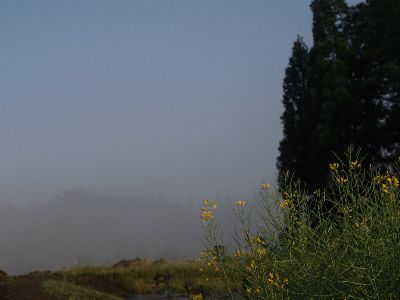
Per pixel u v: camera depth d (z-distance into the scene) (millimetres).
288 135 41812
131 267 26062
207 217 5703
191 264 25109
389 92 34250
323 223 5395
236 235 5590
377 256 4586
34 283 19078
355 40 36688
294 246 5262
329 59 36812
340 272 4836
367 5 36438
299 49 43938
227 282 5531
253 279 5297
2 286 18391
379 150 32969
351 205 5387
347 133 33719
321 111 34688
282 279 5305
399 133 33031
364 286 4551
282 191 5699
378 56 34438
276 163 41062
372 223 4969
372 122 33125
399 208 5125
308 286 4918
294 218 5469
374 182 5410
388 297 4539
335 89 34219
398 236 4801
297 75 43406
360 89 34500
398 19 33562
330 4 38188
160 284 22656
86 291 19578
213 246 5648
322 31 38188
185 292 21219
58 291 18531
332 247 5020
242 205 5645
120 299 19688
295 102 42906
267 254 5438
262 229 5527
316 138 34812
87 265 25891
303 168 34438
